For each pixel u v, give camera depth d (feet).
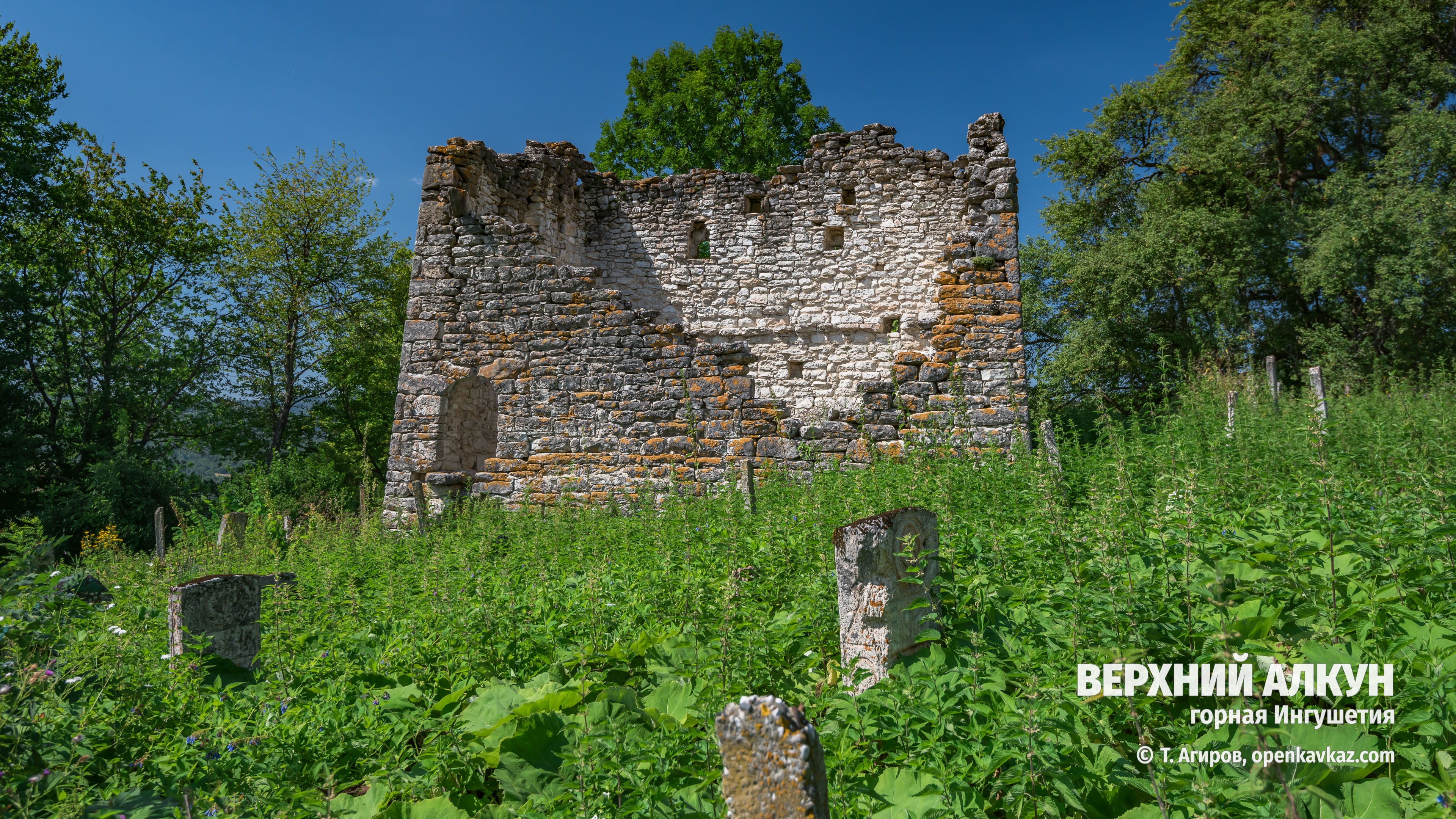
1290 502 13.80
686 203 48.78
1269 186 66.08
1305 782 7.48
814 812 5.91
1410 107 58.90
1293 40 61.31
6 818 8.25
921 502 18.47
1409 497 12.07
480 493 39.55
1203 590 8.38
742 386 36.91
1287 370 62.85
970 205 37.60
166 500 63.31
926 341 44.75
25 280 63.93
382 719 11.42
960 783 7.93
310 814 8.92
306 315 80.48
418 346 41.22
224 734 10.55
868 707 9.26
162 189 75.66
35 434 63.36
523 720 10.00
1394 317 56.49
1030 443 32.96
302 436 86.33
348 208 79.71
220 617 15.58
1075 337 65.41
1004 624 11.30
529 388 39.73
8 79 64.03
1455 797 6.59
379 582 21.24
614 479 37.93
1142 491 16.25
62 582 17.54
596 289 39.45
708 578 14.96
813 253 46.78
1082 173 71.67
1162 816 7.20
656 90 76.69
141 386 73.46
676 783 8.62
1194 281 61.72
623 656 12.39
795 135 76.79
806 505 21.11
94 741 10.42
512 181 45.62
